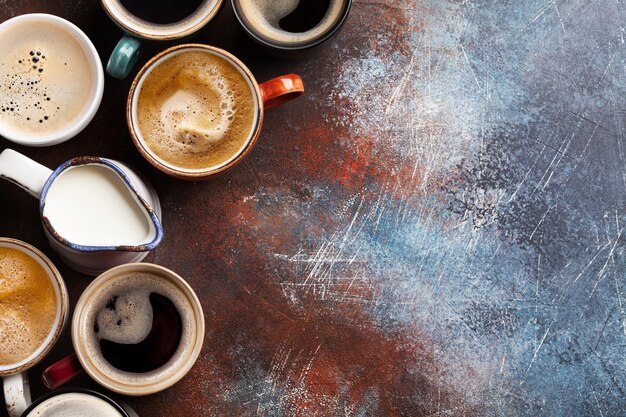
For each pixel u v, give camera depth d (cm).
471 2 77
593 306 76
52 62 72
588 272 76
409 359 75
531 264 76
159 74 72
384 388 75
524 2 77
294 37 73
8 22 71
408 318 75
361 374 75
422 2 76
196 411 74
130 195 70
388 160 76
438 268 76
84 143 75
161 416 74
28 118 72
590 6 76
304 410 75
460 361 75
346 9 71
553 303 76
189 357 71
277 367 75
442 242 76
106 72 75
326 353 75
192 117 72
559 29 77
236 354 75
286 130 75
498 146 76
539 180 76
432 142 76
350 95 76
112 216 70
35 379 74
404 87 76
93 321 72
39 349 71
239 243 75
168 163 72
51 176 68
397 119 76
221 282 75
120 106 75
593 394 75
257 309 75
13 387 70
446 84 76
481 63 77
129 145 75
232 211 75
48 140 71
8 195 74
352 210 76
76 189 70
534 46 77
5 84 72
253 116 71
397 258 76
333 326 75
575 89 77
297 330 75
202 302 75
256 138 71
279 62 76
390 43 76
